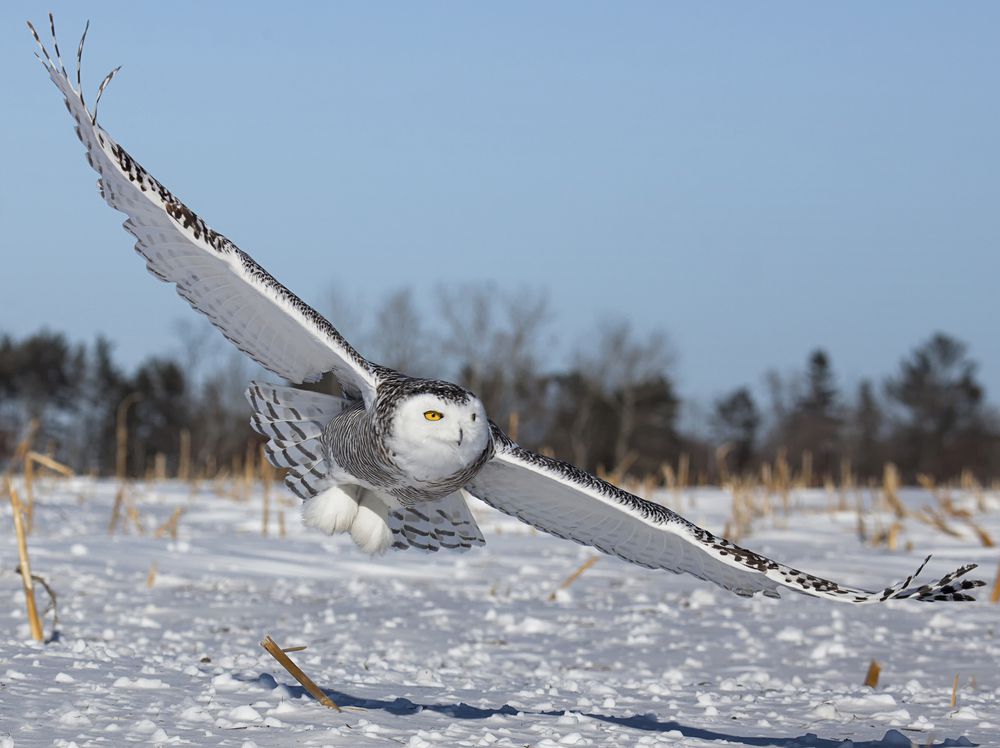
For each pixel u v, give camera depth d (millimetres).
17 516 10539
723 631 13422
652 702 9461
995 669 11414
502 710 8719
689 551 8094
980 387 100125
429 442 7492
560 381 79812
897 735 8125
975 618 14633
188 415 77312
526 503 8625
